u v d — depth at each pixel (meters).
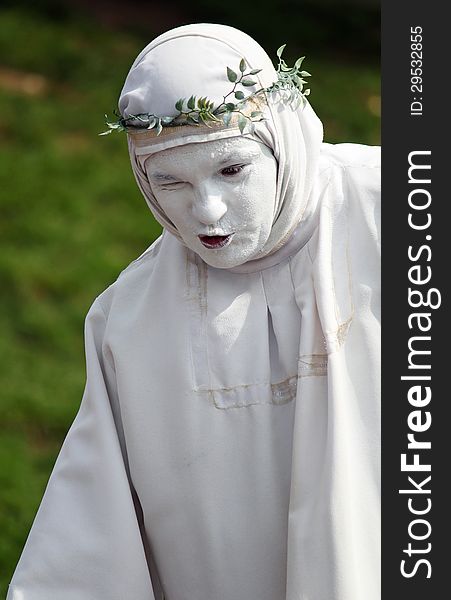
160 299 4.43
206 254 4.09
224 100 3.93
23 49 15.16
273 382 4.31
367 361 4.21
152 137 3.96
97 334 4.60
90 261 11.41
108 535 4.48
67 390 9.80
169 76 3.95
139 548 4.49
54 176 12.77
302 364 4.20
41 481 8.65
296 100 4.12
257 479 4.32
